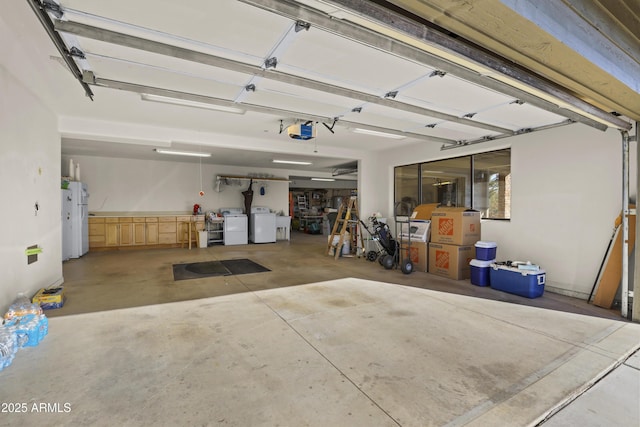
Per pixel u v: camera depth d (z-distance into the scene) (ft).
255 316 11.30
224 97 11.75
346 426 5.75
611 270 12.42
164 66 9.09
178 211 31.50
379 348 8.84
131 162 29.32
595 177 13.37
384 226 21.77
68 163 26.89
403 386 7.01
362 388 6.92
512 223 16.49
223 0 6.15
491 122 14.34
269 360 8.13
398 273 18.52
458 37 6.60
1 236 9.93
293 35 7.41
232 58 8.60
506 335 9.73
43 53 8.96
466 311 11.91
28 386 6.91
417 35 5.60
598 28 6.03
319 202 54.75
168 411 6.13
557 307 12.44
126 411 6.12
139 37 7.57
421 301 13.14
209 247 29.66
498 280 14.82
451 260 17.25
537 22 4.80
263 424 5.80
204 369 7.68
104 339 9.30
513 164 16.38
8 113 10.41
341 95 10.70
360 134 18.71
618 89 7.22
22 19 7.18
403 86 10.34
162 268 19.71
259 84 10.38
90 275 17.63
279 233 36.78
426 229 18.95
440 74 9.29
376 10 5.18
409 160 22.74
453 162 20.26
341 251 25.16
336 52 8.18
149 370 7.62
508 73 7.01
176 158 28.91
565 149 14.33
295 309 12.07
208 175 32.89
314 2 5.82
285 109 13.16
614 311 12.01
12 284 10.63
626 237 11.57
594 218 13.39
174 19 6.81
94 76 9.71
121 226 27.76
